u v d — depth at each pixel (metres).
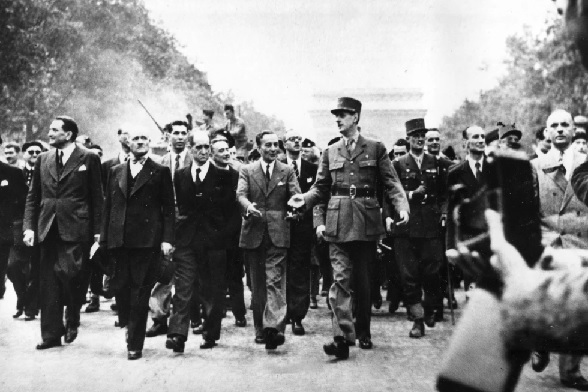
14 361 6.21
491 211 0.58
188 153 8.70
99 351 6.71
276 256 7.01
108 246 6.42
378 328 8.18
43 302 6.93
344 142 6.80
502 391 0.56
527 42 22.05
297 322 7.80
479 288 0.59
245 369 5.83
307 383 5.26
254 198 7.16
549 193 4.90
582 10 0.47
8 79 29.67
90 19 36.97
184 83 42.91
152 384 5.28
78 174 7.12
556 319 0.53
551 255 0.56
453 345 0.58
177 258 6.65
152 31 41.88
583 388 5.02
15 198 9.42
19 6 29.31
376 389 5.04
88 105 36.62
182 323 6.61
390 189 6.70
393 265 9.50
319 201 6.80
